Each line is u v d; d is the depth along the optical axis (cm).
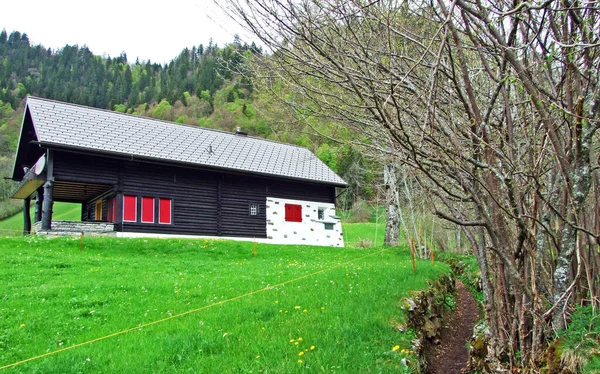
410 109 398
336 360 528
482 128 394
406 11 385
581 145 375
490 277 587
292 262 1625
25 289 981
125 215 2041
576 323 422
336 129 453
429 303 889
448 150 378
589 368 376
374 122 411
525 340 441
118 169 2038
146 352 583
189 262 1501
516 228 450
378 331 634
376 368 512
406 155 375
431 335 785
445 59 418
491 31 341
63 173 1894
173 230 2142
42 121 1941
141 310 831
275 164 2539
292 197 2562
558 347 409
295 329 639
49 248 1553
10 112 7788
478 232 537
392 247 2052
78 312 812
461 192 525
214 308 796
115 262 1406
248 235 2370
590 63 375
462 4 333
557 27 373
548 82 422
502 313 481
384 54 377
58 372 529
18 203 5281
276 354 552
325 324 651
